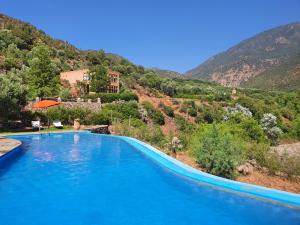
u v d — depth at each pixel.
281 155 15.30
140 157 17.64
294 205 8.96
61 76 67.44
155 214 8.86
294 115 77.31
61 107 34.81
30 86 44.88
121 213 8.95
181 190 11.16
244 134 26.25
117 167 14.94
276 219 8.47
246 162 14.87
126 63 107.62
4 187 11.27
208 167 13.57
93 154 18.50
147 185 11.82
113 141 24.66
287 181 13.47
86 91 61.69
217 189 11.04
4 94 26.05
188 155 18.03
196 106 70.12
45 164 15.28
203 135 15.98
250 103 73.88
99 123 35.47
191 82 134.12
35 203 9.60
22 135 25.62
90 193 10.72
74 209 9.19
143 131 26.69
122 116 41.19
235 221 8.41
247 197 10.09
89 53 107.06
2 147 16.86
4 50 74.44
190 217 8.70
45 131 28.42
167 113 60.41
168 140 21.52
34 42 96.56
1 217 8.50
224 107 76.00
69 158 17.03
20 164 15.17
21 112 31.33
